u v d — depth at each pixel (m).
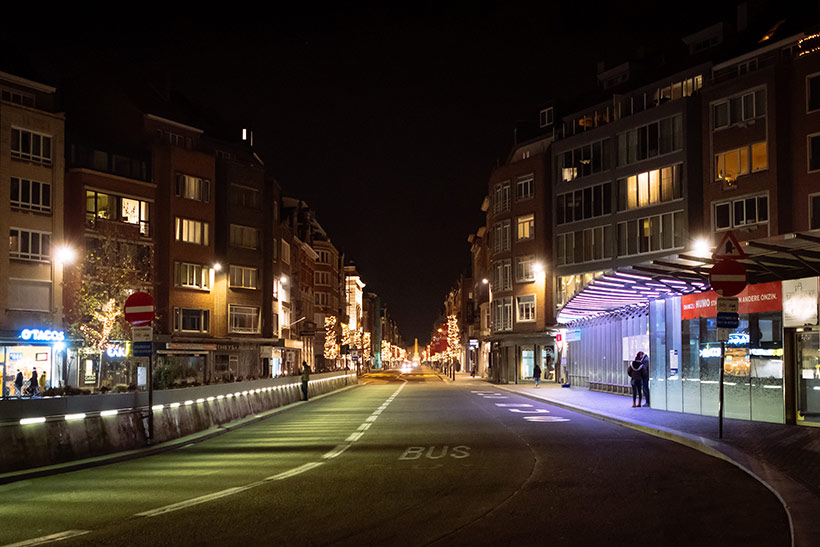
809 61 42.94
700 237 48.81
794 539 7.11
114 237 46.88
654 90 53.62
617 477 11.42
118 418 16.25
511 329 65.31
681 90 51.78
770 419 19.73
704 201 48.09
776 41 45.31
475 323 99.31
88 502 10.17
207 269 57.69
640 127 53.09
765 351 19.95
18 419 13.43
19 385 39.47
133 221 52.44
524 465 12.83
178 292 55.31
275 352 67.69
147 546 7.48
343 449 16.00
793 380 19.11
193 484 11.56
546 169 63.19
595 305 31.62
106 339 43.00
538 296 62.53
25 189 43.88
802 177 42.97
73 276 45.28
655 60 59.19
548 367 61.34
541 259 62.53
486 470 12.30
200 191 57.69
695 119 49.78
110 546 7.52
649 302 26.53
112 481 12.15
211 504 9.71
